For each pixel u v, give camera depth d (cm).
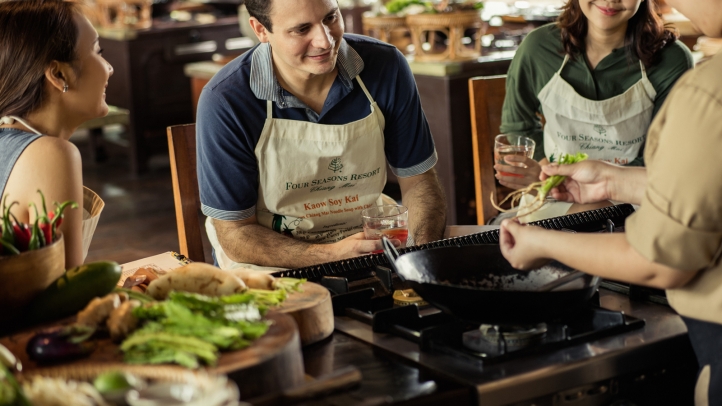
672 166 108
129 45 595
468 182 418
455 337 131
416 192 224
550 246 122
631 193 146
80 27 168
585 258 119
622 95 260
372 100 211
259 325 114
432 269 145
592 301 146
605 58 260
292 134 206
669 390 135
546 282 145
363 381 119
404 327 135
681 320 137
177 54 617
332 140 207
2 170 164
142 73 606
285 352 110
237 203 209
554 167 150
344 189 214
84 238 174
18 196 162
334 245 192
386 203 233
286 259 197
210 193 209
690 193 107
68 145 166
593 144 268
